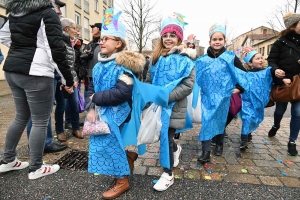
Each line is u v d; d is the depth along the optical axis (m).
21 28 2.07
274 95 3.19
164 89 2.00
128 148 3.21
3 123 4.37
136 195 2.05
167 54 2.24
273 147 3.34
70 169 2.51
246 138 3.12
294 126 3.02
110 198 1.99
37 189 2.12
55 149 2.97
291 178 2.40
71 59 3.25
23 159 2.71
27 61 2.08
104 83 1.95
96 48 3.93
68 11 17.64
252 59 3.42
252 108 3.14
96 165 1.97
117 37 1.98
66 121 4.05
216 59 2.75
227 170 2.56
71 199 1.99
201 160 2.68
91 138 2.00
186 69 2.10
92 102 1.98
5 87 10.42
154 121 2.08
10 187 2.14
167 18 2.28
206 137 2.68
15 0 2.03
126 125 2.05
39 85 2.14
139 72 1.99
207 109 2.73
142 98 2.02
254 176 2.43
